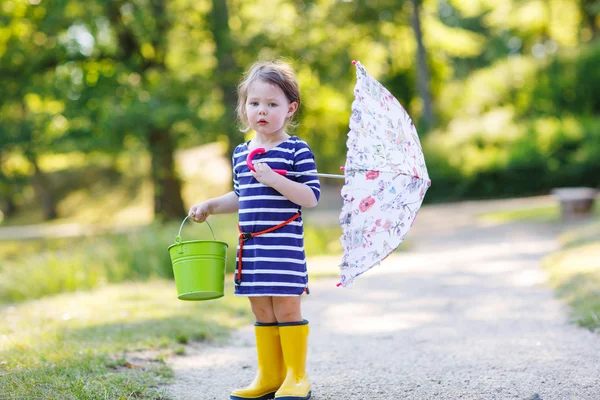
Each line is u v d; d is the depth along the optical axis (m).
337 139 24.36
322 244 12.66
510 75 27.98
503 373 3.84
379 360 4.35
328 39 19.23
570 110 26.59
